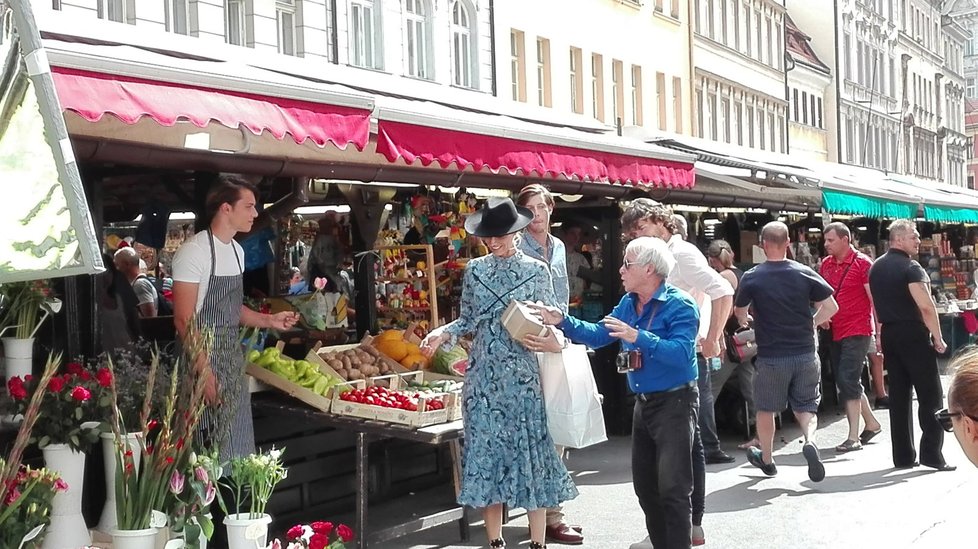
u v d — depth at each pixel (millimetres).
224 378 6324
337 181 9281
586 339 6508
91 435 5527
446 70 24906
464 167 7477
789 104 50594
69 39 6266
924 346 9906
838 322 11156
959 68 85312
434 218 10039
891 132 67250
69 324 6461
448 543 7680
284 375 7375
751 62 45188
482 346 6480
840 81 57344
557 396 6461
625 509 8656
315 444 8062
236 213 6434
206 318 6367
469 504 6367
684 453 6285
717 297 7527
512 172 7906
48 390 5480
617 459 10773
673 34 36500
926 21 75875
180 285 6312
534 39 28312
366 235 9664
